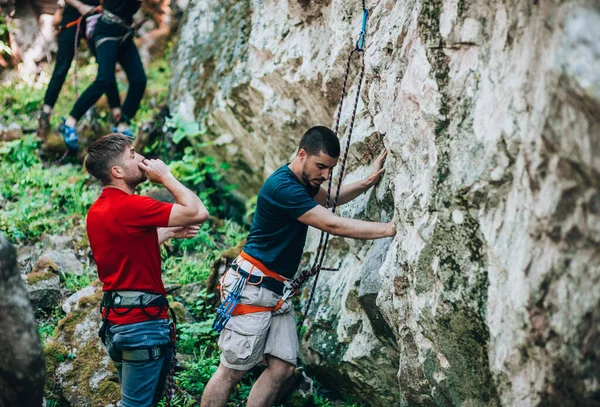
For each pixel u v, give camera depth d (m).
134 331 3.07
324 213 3.27
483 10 2.66
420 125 2.95
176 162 5.69
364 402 3.97
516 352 2.47
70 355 3.99
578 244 2.19
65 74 5.98
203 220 3.12
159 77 7.09
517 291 2.43
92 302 4.23
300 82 4.66
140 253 3.09
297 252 3.48
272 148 5.21
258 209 3.48
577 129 2.11
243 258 3.52
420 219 2.91
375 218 3.63
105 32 5.64
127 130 5.95
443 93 2.81
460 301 2.73
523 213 2.42
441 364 2.97
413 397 3.33
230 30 5.71
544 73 2.29
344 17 4.12
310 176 3.38
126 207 3.03
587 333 2.17
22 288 2.77
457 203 2.70
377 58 3.56
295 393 3.93
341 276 4.13
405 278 3.10
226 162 5.72
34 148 6.08
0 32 7.06
